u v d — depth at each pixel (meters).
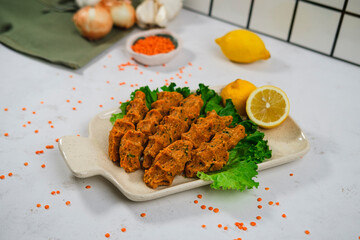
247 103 0.60
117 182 0.49
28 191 0.51
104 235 0.47
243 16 0.86
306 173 0.56
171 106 0.59
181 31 0.85
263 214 0.50
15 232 0.46
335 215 0.51
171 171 0.50
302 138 0.58
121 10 0.79
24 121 0.61
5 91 0.66
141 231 0.47
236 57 0.75
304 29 0.81
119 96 0.67
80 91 0.68
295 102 0.69
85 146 0.53
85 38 0.78
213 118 0.56
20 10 0.82
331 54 0.81
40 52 0.74
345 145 0.61
